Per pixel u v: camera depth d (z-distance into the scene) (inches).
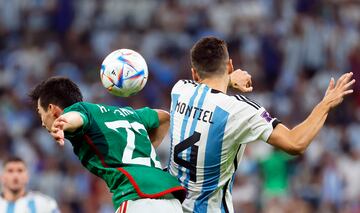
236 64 2253.9
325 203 1722.4
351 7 2445.9
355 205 1750.7
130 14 2546.8
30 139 2047.2
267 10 2440.9
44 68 2417.6
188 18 2474.2
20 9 2662.4
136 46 2427.4
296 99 2044.8
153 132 782.5
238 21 2423.7
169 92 2186.3
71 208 1802.4
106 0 2600.9
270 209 1626.5
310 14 2390.5
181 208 721.6
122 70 750.5
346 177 1797.5
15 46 2541.8
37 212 1209.4
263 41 2303.2
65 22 2581.2
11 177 1207.6
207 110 729.6
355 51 2283.5
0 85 2359.7
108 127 724.7
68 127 690.2
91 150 719.1
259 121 712.4
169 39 2415.1
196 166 732.0
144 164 722.8
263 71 2258.9
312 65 2279.8
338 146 1920.5
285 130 706.8
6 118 2151.8
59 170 1871.3
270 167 1696.6
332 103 700.7
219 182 734.5
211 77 745.6
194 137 730.8
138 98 2118.6
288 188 1696.6
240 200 1670.8
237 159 743.1
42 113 749.3
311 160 1775.3
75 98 749.9
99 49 2454.5
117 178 710.5
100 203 1696.6
